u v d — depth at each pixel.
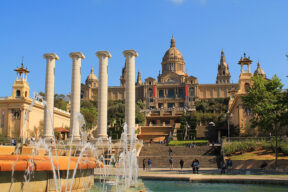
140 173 34.09
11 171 11.62
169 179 29.86
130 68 54.62
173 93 177.12
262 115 41.72
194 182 28.39
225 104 152.00
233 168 40.41
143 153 51.78
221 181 27.84
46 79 56.75
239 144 47.09
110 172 35.12
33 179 12.56
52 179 13.52
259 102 43.06
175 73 185.88
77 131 54.28
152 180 30.31
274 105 40.69
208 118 108.88
